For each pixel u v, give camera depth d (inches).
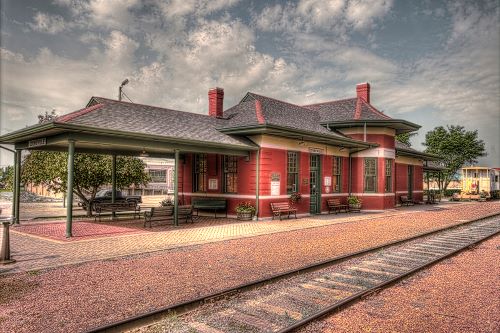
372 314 224.4
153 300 245.1
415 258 381.1
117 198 1040.2
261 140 689.6
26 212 885.2
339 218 746.8
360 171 922.1
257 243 455.8
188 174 812.0
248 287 270.5
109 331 193.9
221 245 441.7
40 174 736.3
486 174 1524.4
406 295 260.1
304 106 1104.2
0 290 264.8
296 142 761.0
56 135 500.4
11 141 595.8
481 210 978.7
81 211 922.7
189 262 353.4
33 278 296.2
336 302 239.1
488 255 396.8
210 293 256.5
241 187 709.9
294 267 336.5
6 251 346.0
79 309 228.1
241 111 825.5
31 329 198.5
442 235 534.9
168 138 545.6
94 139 486.3
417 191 1259.8
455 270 330.0
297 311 231.6
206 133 658.2
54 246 427.5
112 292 261.1
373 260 371.9
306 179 782.5
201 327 206.8
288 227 598.5
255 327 207.2
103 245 434.6
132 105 655.8
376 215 820.0
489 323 210.5
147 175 828.0
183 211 622.5
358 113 941.8
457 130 1892.2
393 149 955.3
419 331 200.5
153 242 455.2
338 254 394.3
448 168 1739.7
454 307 236.2
